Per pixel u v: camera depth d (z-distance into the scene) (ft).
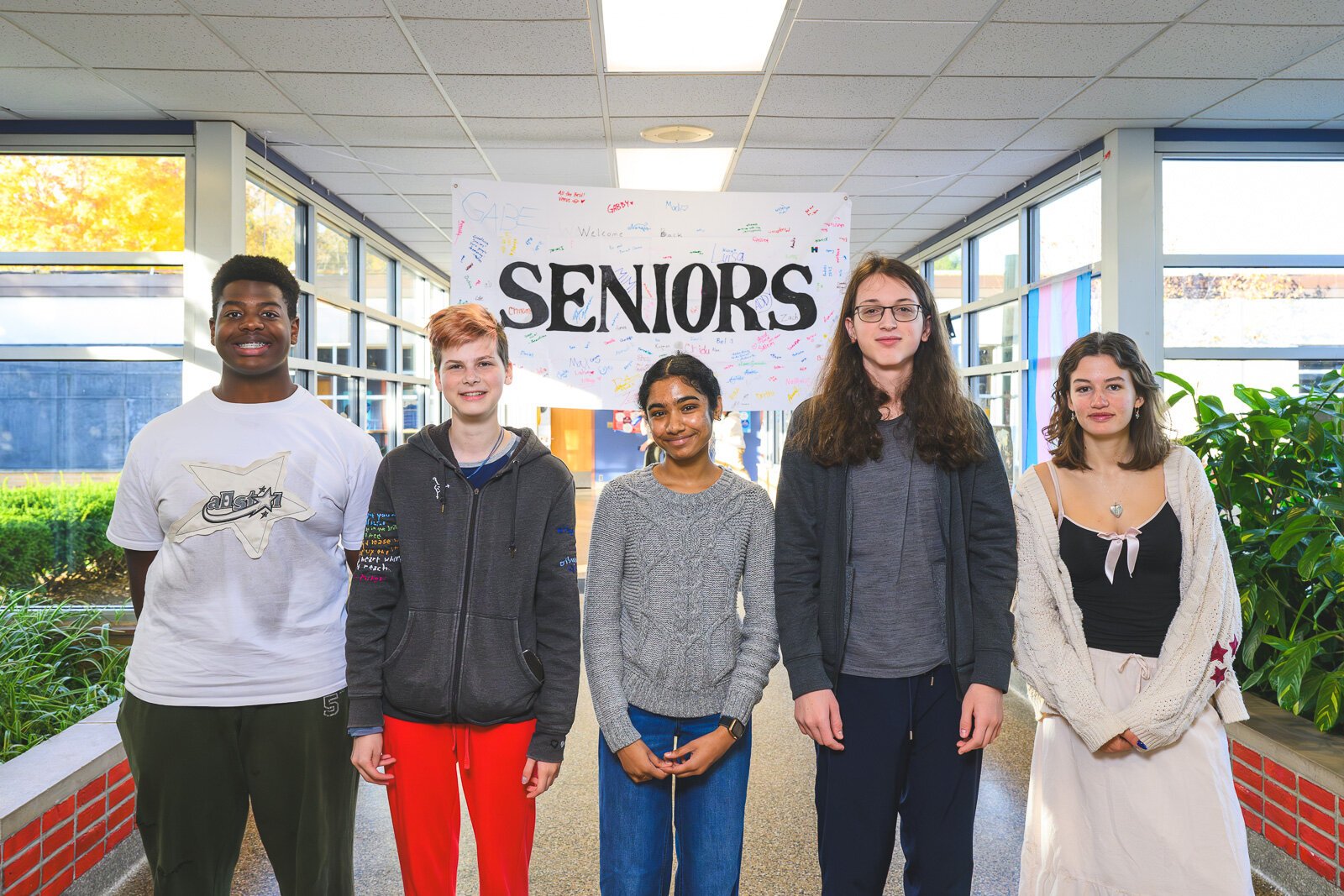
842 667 5.77
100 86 14.49
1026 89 14.67
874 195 21.48
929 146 17.69
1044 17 12.01
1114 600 6.38
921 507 5.82
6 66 13.70
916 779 5.77
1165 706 5.98
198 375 16.46
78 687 11.95
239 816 6.16
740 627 6.07
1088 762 6.36
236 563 5.96
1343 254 17.30
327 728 6.10
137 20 12.06
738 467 27.63
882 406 5.96
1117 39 12.75
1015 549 5.85
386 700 5.98
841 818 5.72
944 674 5.73
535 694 6.03
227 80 14.19
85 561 16.51
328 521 6.25
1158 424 6.52
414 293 29.50
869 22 12.14
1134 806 6.13
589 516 37.60
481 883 5.98
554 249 13.16
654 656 5.87
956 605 5.71
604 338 13.19
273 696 5.95
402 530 6.01
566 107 15.31
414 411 29.22
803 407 6.14
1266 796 8.77
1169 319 17.13
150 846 6.02
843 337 6.08
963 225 24.11
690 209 13.28
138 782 6.00
